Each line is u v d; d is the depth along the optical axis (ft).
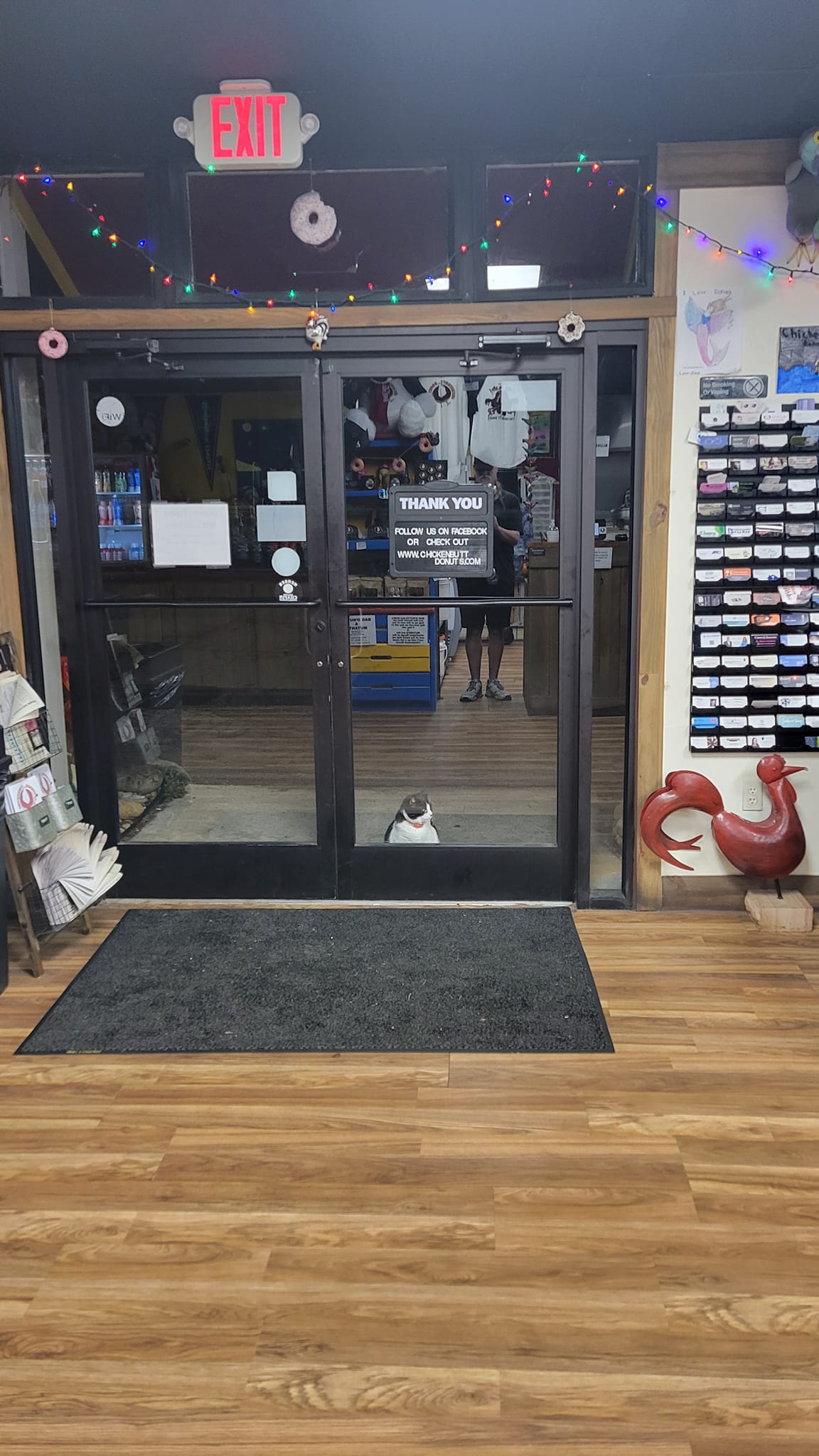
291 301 11.26
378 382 11.50
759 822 11.91
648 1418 5.41
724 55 8.93
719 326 11.02
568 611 11.82
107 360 11.59
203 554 12.03
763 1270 6.44
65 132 10.65
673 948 11.12
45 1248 6.68
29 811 10.55
